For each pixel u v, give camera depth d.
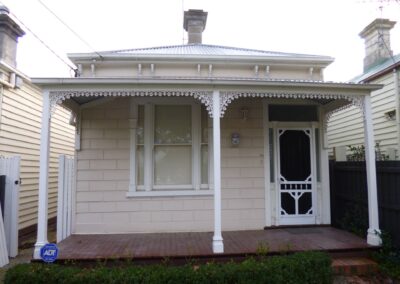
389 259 5.18
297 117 7.28
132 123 6.82
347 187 6.95
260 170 7.05
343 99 6.36
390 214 5.71
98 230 6.64
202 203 6.84
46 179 5.24
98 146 6.77
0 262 5.67
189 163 6.96
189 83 5.37
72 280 4.12
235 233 6.53
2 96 7.15
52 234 8.26
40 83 5.25
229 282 4.17
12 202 6.43
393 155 8.09
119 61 7.05
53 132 9.86
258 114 7.14
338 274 4.97
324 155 7.26
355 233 6.37
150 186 6.79
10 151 7.48
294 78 7.42
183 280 4.13
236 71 7.33
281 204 7.11
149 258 4.96
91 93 5.40
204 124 7.01
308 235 6.27
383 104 8.70
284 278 4.27
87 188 6.71
